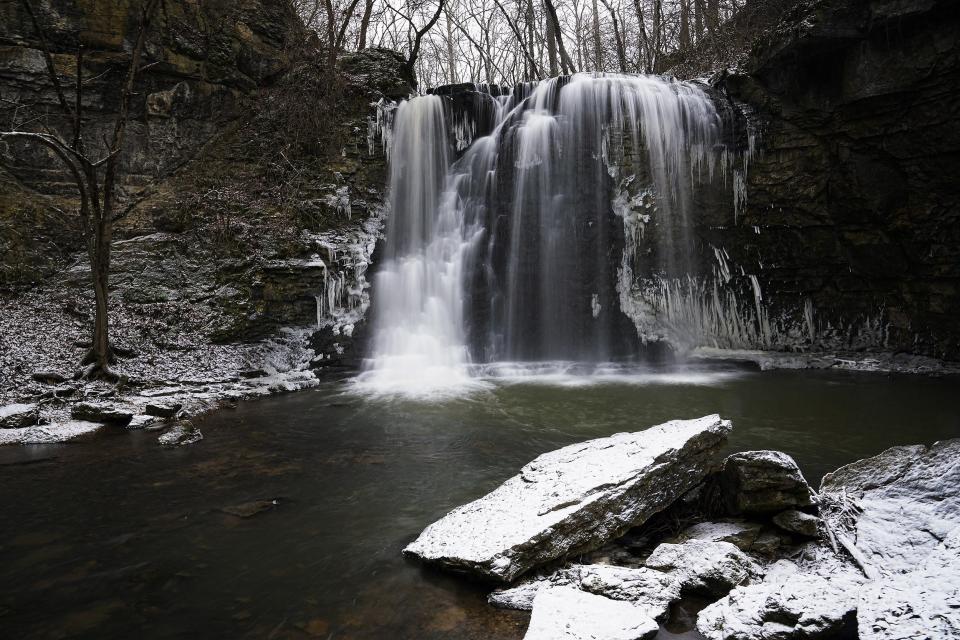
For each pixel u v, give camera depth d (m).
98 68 12.70
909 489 4.46
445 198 14.74
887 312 13.18
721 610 3.28
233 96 14.61
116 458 6.69
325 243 12.73
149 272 11.84
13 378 9.07
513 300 13.95
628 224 13.67
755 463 4.42
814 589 3.28
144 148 13.18
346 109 14.96
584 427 8.02
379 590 3.78
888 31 11.43
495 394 10.27
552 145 14.13
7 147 11.81
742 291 14.20
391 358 12.49
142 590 3.80
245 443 7.30
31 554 4.33
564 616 3.19
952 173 11.58
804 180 13.27
